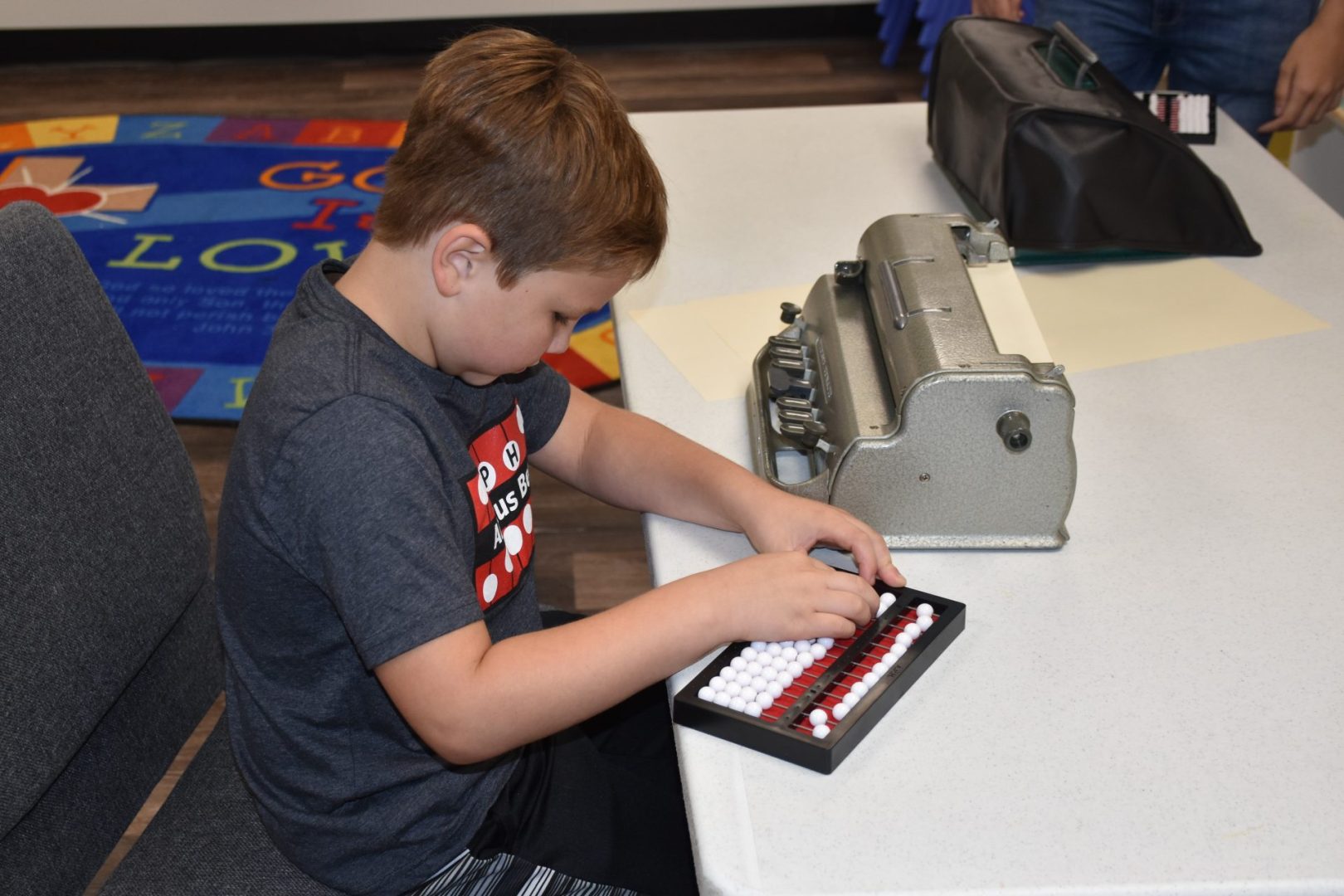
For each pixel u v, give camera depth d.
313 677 0.88
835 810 0.76
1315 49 1.74
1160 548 0.97
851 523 0.95
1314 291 1.30
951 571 0.96
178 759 1.74
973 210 1.43
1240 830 0.74
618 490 1.06
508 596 0.99
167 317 2.69
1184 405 1.13
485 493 0.94
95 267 2.87
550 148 0.78
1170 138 1.33
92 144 3.53
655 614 0.84
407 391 0.83
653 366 1.20
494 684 0.79
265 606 0.85
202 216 3.12
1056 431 0.93
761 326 1.25
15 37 4.06
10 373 0.88
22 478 0.88
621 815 0.99
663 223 0.88
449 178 0.79
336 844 0.92
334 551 0.77
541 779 0.98
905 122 1.68
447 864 0.93
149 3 3.99
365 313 0.84
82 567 0.93
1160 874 0.72
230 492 0.84
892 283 1.04
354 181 3.31
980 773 0.78
